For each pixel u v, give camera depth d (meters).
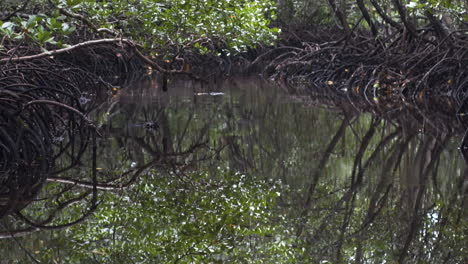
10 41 9.02
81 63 17.08
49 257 4.27
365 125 10.50
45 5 9.12
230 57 27.47
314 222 5.16
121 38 8.33
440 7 10.09
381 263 4.13
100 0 9.97
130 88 16.92
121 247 4.50
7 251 4.36
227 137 9.21
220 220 5.21
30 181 6.49
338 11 20.11
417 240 4.63
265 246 4.51
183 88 17.30
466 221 5.12
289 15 26.45
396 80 16.23
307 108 12.80
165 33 9.75
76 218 5.24
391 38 18.30
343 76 19.36
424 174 6.86
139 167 7.18
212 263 4.16
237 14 10.30
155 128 9.91
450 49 15.20
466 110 11.88
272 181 6.61
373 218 5.24
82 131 8.84
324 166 7.36
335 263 4.13
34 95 8.47
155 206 5.62
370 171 7.07
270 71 23.72
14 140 7.09
